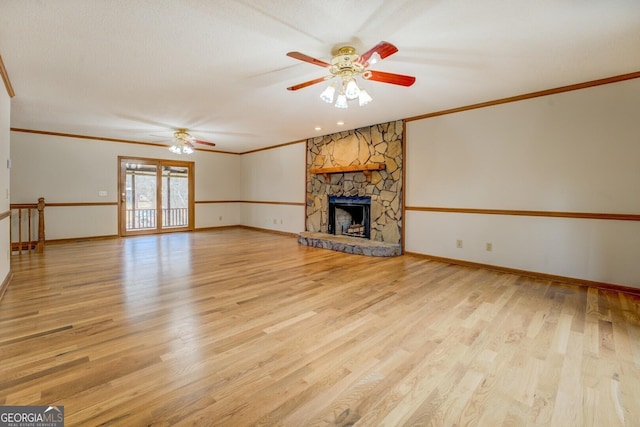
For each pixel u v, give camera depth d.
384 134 5.32
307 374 1.77
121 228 6.99
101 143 6.66
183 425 1.37
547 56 2.75
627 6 2.00
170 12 2.09
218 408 1.49
